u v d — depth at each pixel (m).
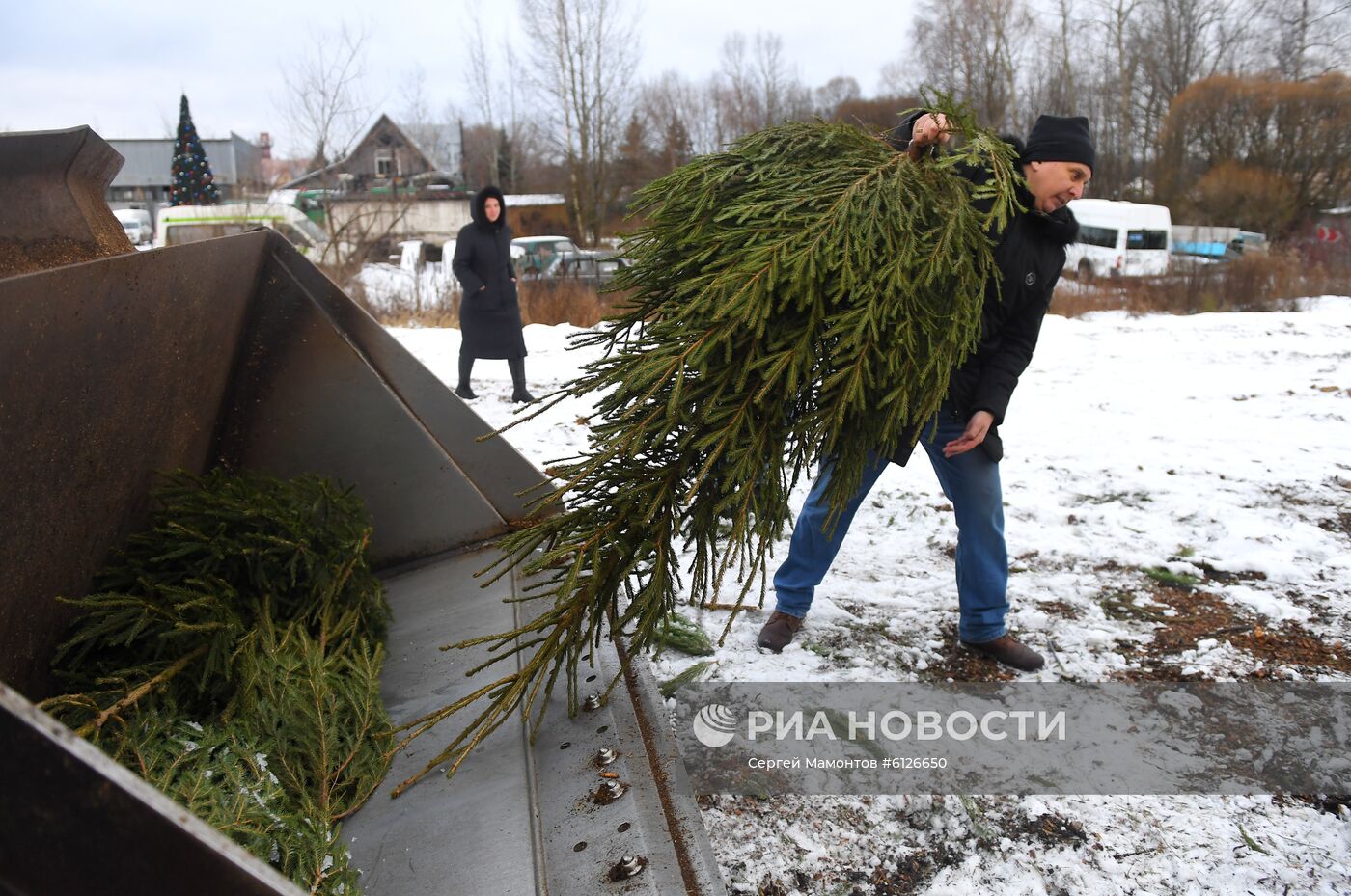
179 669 1.99
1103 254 25.36
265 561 2.34
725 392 2.08
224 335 2.62
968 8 43.56
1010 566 4.06
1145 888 2.26
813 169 2.40
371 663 2.22
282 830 1.62
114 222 2.28
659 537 2.01
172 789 1.65
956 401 2.95
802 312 2.15
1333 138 29.38
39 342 1.74
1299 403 6.91
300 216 19.16
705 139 49.66
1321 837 2.43
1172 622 3.55
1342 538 4.27
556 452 5.66
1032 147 2.76
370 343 2.93
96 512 2.05
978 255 2.34
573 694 2.03
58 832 0.83
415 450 2.99
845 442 2.21
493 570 2.87
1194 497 4.79
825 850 2.38
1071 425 6.32
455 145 52.25
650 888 1.54
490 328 7.57
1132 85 44.44
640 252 2.45
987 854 2.37
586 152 40.38
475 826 1.71
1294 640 3.39
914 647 3.33
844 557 4.14
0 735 0.81
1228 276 18.06
